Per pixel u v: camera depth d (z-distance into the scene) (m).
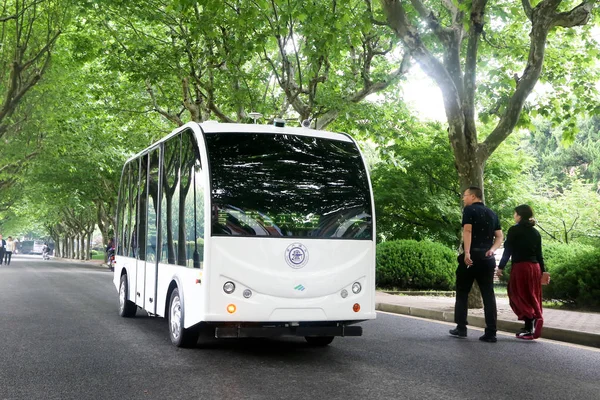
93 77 24.81
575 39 15.62
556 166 44.72
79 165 35.59
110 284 21.61
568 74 15.24
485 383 6.00
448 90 12.38
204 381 5.92
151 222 9.42
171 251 8.25
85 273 31.03
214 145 7.32
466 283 9.08
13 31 22.41
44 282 22.41
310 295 7.17
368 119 20.97
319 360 7.14
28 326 9.88
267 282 7.03
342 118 21.28
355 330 7.37
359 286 7.46
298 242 7.21
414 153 23.23
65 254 83.81
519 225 9.13
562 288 12.90
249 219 7.10
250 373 6.32
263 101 19.47
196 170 7.42
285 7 15.53
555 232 27.17
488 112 13.95
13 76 20.61
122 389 5.59
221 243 6.96
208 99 19.83
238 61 17.98
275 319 7.03
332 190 7.56
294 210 7.30
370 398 5.32
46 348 7.79
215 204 7.03
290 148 7.59
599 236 25.98
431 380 6.09
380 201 22.58
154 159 9.48
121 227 11.98
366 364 6.91
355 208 7.63
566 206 27.81
